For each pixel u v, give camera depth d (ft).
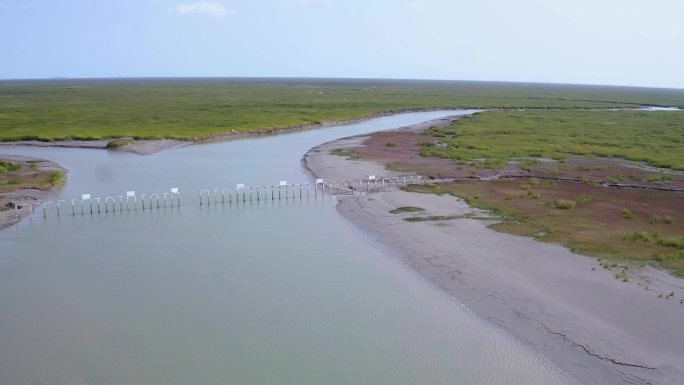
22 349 76.89
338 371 70.38
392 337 78.79
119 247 120.16
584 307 84.74
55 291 96.12
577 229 126.82
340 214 148.46
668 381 65.00
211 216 147.33
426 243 118.42
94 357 74.69
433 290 94.73
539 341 75.92
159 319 85.35
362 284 98.12
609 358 70.38
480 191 171.42
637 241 116.57
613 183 187.11
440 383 67.31
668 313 81.82
